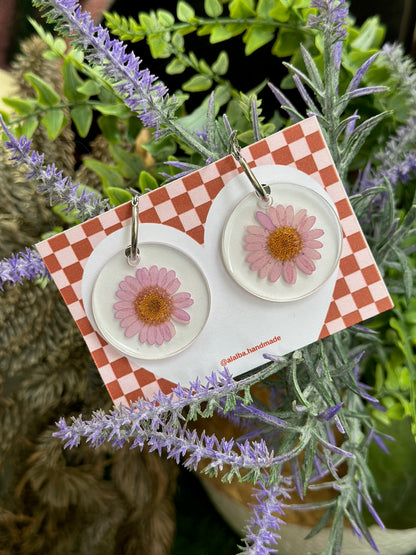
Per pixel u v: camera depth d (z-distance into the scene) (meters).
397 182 0.18
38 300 0.15
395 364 0.17
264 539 0.12
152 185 0.16
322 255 0.13
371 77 0.17
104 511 0.17
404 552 0.20
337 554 0.15
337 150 0.14
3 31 0.19
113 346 0.13
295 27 0.17
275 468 0.13
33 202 0.16
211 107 0.14
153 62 0.22
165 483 0.19
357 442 0.16
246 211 0.13
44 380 0.16
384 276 0.17
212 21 0.18
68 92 0.17
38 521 0.17
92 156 0.19
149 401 0.13
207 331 0.13
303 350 0.14
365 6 0.22
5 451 0.16
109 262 0.13
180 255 0.13
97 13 0.21
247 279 0.13
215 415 0.18
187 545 0.22
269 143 0.12
